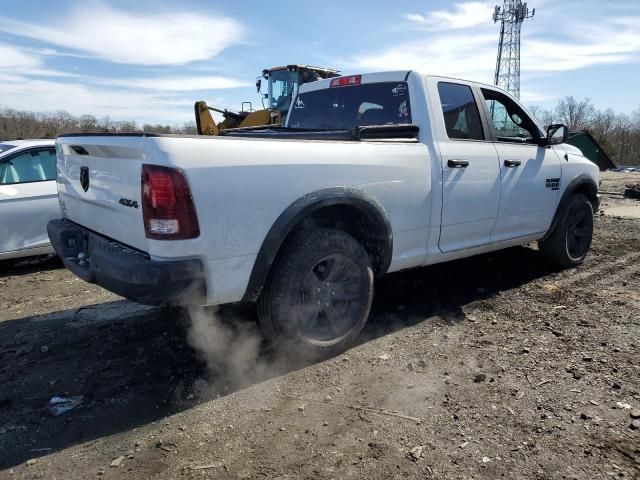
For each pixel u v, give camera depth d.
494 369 3.21
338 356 3.45
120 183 2.93
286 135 3.69
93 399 2.95
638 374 3.09
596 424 2.58
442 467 2.29
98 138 3.12
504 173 4.42
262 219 2.93
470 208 4.15
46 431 2.65
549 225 5.10
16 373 3.30
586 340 3.60
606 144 68.12
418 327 3.93
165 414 2.79
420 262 3.96
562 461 2.31
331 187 3.21
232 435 2.57
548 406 2.76
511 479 2.20
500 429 2.56
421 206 3.77
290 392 2.98
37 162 5.99
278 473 2.28
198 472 2.29
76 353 3.58
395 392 2.96
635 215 10.38
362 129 3.50
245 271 2.91
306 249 3.15
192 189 2.66
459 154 4.03
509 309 4.27
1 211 5.64
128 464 2.37
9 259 6.13
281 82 14.37
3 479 2.28
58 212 5.99
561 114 80.69
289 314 3.15
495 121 4.65
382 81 4.20
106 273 2.93
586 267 5.59
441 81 4.12
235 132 4.28
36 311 4.53
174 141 2.67
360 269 3.46
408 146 3.72
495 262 5.74
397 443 2.47
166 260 2.67
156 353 3.54
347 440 2.51
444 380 3.08
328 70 14.51
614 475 2.21
